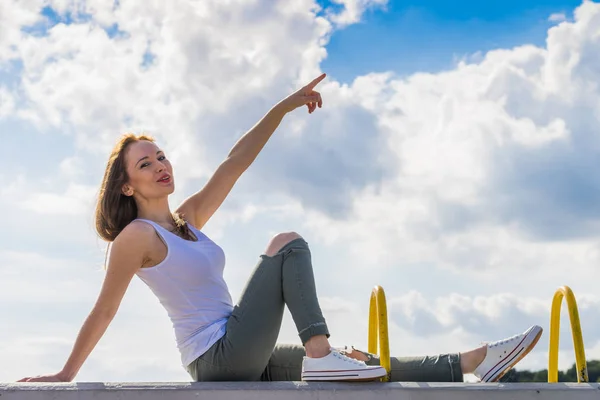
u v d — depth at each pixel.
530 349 3.05
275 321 2.88
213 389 2.68
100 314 2.81
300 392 2.71
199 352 2.91
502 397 2.78
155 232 2.92
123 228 3.08
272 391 2.70
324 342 2.81
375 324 3.48
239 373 2.88
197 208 3.34
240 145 3.49
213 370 2.89
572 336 3.02
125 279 2.85
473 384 2.80
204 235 3.08
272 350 2.94
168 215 3.15
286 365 3.04
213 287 2.98
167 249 2.91
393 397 2.74
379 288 3.02
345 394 2.73
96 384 2.66
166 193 3.10
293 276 2.84
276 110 3.52
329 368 2.76
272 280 2.87
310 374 2.78
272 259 2.88
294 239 2.92
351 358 2.80
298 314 2.82
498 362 3.03
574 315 3.03
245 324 2.84
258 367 2.91
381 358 2.90
